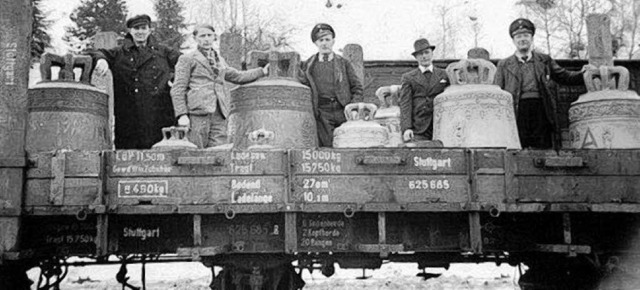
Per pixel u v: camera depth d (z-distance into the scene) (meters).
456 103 5.83
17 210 4.53
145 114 6.92
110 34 8.92
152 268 11.89
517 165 4.84
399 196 4.76
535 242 5.08
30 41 4.80
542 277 5.71
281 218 4.86
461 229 4.94
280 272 5.21
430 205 4.70
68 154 4.66
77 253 4.77
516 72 6.63
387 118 8.01
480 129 5.71
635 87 8.83
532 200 4.81
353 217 4.87
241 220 4.84
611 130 5.84
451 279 10.67
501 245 5.05
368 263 5.40
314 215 4.86
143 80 6.97
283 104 6.15
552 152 4.86
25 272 5.32
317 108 7.01
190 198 4.67
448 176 4.80
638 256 5.13
